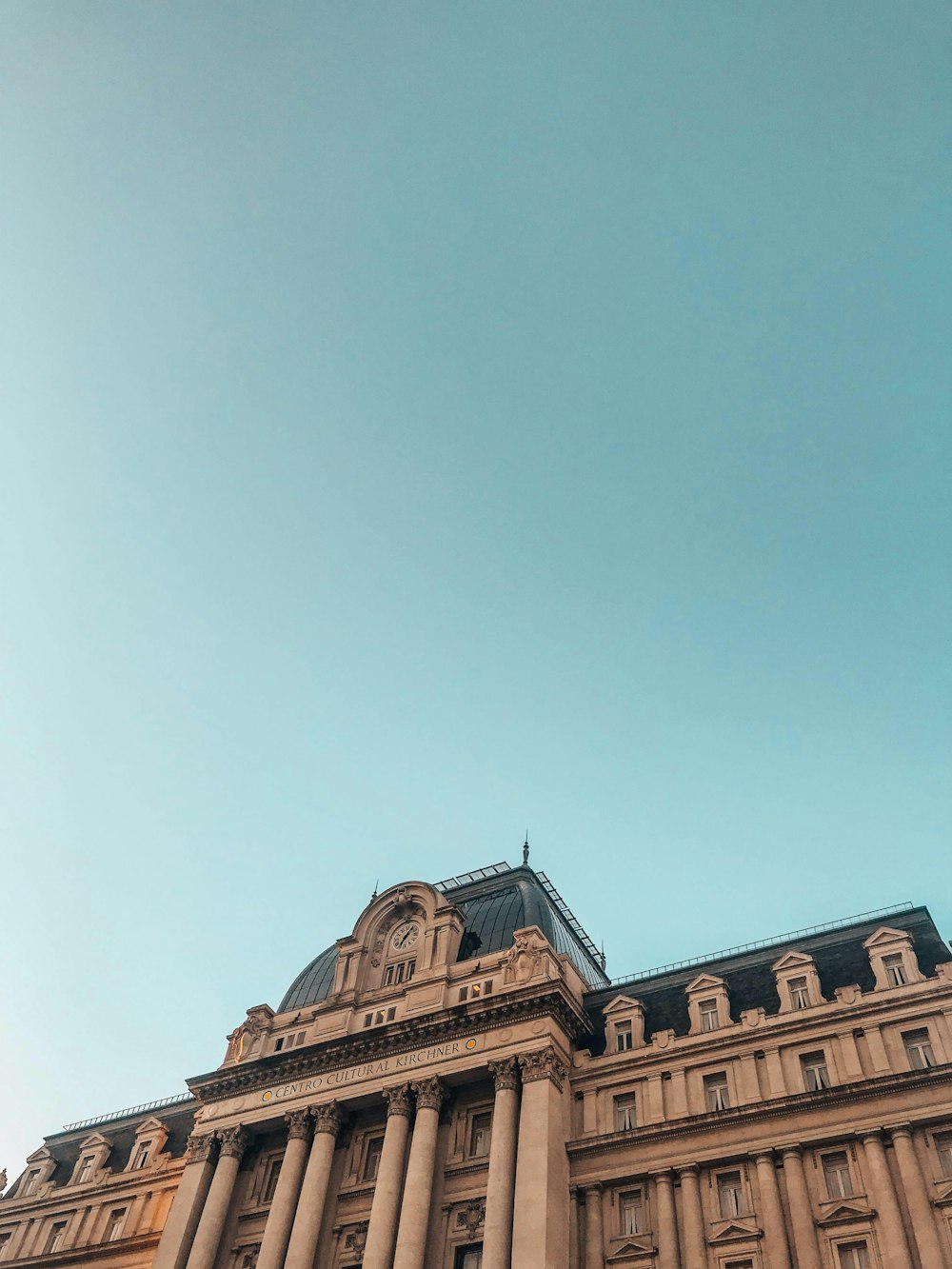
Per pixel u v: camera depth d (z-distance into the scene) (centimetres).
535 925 6919
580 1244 5572
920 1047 5419
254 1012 7606
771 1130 5447
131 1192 7888
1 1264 7944
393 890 7712
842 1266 4866
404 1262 5641
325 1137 6569
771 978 6316
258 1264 6178
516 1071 6181
